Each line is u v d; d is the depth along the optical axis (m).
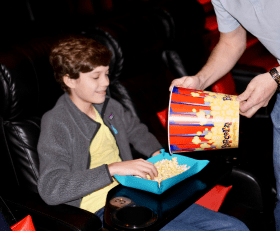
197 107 0.89
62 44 1.08
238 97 0.92
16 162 1.25
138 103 1.76
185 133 0.90
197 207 1.21
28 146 1.25
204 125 0.89
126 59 1.68
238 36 1.18
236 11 1.02
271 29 0.96
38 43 1.34
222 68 1.20
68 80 1.11
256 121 2.11
